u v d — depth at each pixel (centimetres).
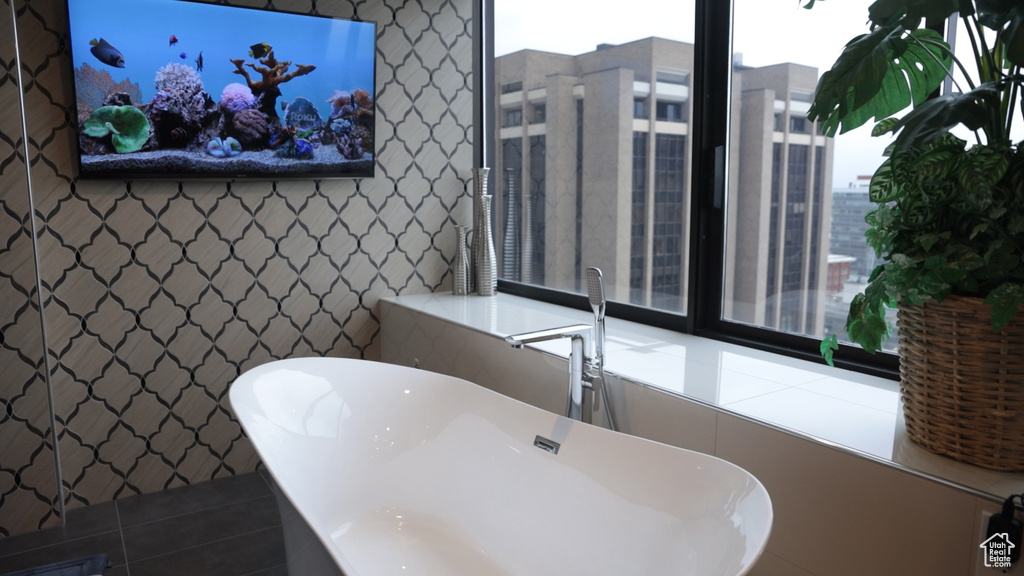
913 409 146
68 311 265
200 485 296
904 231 141
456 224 349
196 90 272
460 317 283
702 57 230
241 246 296
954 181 129
